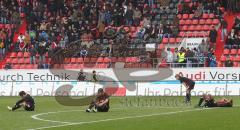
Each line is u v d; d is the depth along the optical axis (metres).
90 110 51.31
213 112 48.62
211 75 79.88
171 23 91.44
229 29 90.81
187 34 90.06
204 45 84.94
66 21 94.38
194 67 80.81
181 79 63.25
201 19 92.62
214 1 94.19
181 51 83.81
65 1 98.44
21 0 100.69
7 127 38.84
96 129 36.84
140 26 93.00
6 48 93.56
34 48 90.88
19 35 94.38
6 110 53.94
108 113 49.66
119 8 95.00
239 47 86.62
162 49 87.50
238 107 54.22
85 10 95.62
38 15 97.25
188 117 44.31
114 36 90.31
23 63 91.50
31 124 40.69
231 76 79.31
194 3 94.81
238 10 92.38
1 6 100.12
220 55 86.44
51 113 50.31
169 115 46.59
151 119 43.19
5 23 98.19
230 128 36.50
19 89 84.44
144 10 94.56
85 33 92.31
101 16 94.06
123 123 40.44
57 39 92.12
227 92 78.94
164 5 95.62
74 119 44.28
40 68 89.06
